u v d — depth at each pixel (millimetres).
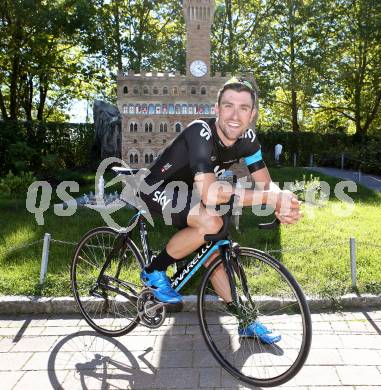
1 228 7309
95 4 20969
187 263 3264
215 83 9812
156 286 3189
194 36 9773
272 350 3301
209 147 2902
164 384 2977
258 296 3988
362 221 7543
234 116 2828
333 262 5113
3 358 3314
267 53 25750
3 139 17016
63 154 18844
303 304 2707
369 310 4043
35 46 19875
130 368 3174
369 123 26094
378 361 3176
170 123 9805
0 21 20078
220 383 2977
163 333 3684
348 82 25516
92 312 4031
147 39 23219
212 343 3084
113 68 22984
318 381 2943
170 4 24234
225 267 2977
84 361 3268
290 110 30703
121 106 9734
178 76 9781
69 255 5609
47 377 3062
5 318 4020
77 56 23688
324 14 24250
